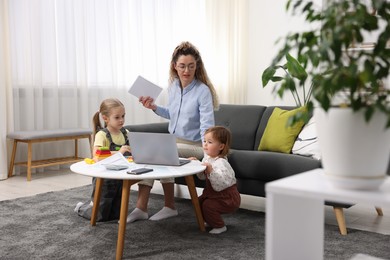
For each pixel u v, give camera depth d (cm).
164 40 532
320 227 141
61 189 363
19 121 428
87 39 465
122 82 496
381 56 108
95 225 258
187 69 290
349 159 106
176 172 218
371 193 105
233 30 561
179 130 303
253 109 354
